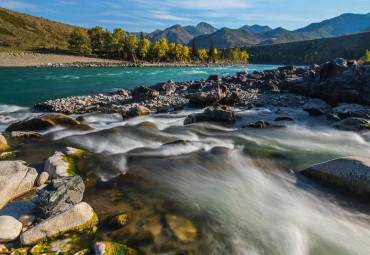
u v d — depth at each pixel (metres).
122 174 8.98
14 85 37.34
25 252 5.18
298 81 30.91
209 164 9.91
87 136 13.40
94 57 120.00
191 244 5.59
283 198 7.61
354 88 22.28
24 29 134.75
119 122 18.06
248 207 7.09
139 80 49.16
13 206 6.66
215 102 23.61
